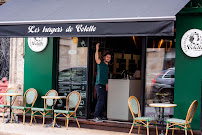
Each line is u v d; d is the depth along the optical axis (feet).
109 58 31.30
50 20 25.11
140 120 25.70
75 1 28.78
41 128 29.58
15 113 32.42
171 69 28.14
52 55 32.40
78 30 24.44
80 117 31.63
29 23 25.77
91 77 31.89
